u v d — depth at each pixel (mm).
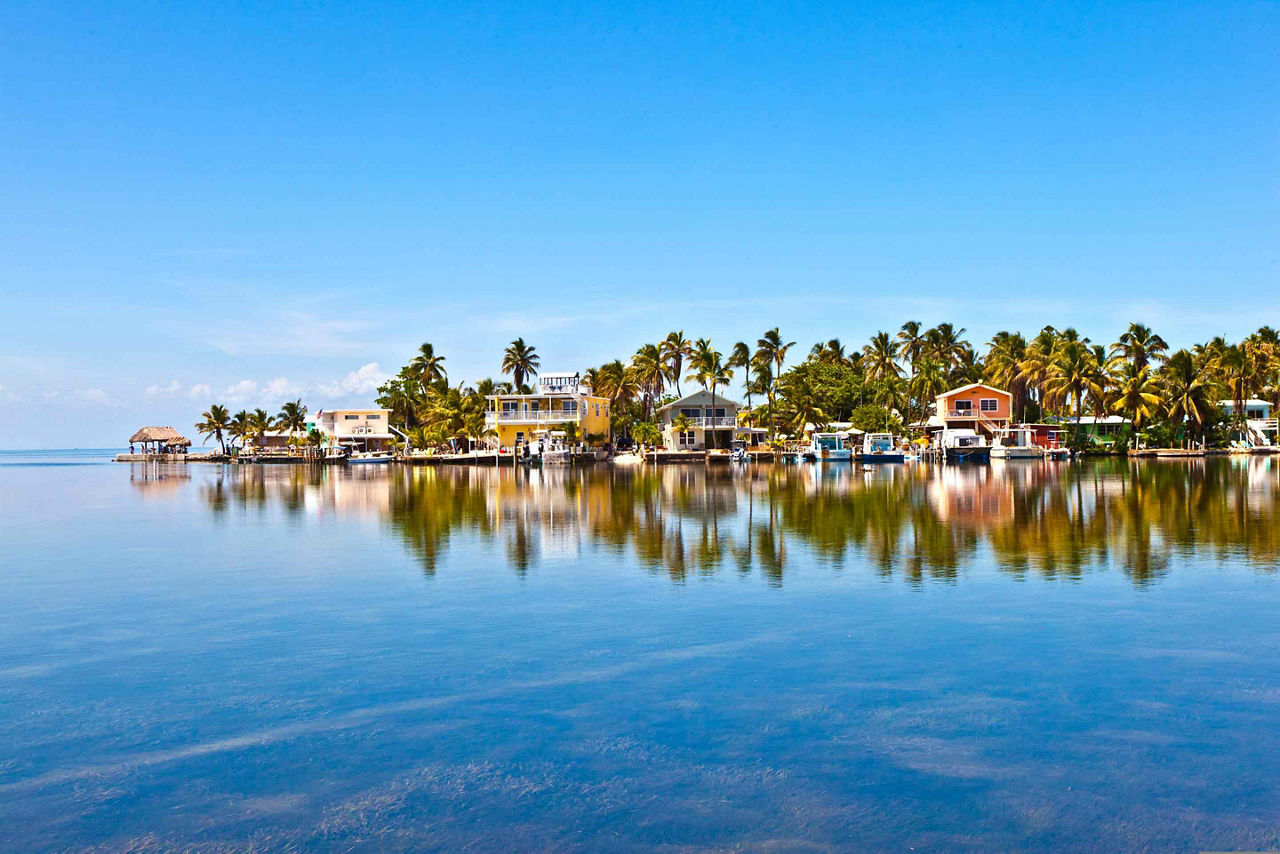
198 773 10031
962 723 11297
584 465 104625
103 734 11250
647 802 9211
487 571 23000
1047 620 16594
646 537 29719
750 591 19719
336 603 18984
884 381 124500
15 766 10266
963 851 8203
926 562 23594
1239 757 10195
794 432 116125
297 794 9477
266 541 30391
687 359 127375
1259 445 112188
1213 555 24203
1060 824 8688
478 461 109312
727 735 10969
